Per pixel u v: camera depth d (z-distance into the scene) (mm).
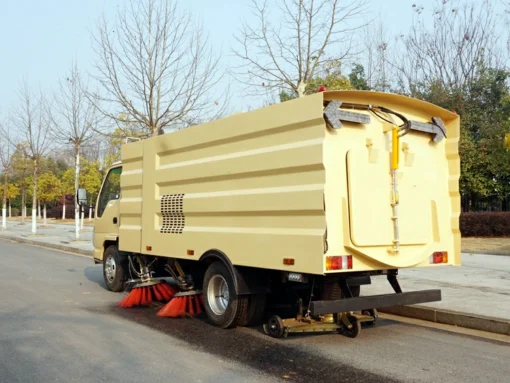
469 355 5906
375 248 5914
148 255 8992
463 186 21516
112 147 26344
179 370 5242
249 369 5293
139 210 8680
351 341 6457
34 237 25141
